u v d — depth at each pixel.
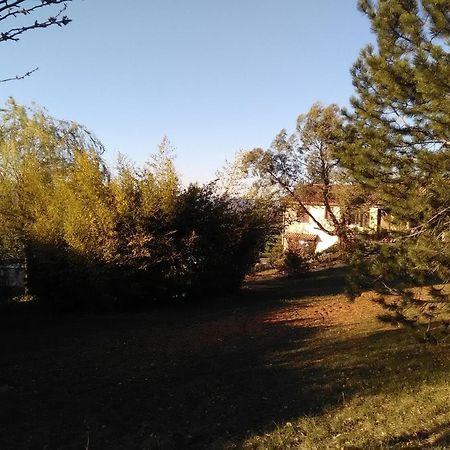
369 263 8.74
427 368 7.44
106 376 7.85
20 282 17.14
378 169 8.28
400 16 7.92
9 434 5.62
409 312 9.06
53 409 6.43
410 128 8.17
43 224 14.24
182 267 14.50
